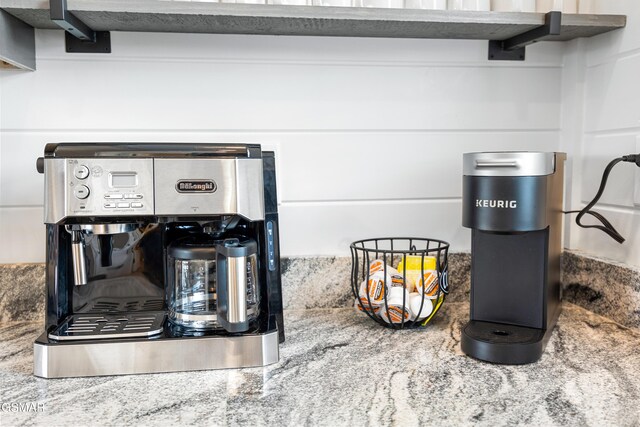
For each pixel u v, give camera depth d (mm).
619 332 989
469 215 876
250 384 780
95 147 790
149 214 793
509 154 830
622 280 1021
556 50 1222
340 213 1191
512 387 764
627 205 1036
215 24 1027
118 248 941
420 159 1206
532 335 888
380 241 1206
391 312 1005
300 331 1017
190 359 830
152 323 883
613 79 1075
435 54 1188
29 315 1095
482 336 882
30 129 1094
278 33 1117
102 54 1102
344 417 678
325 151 1178
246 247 792
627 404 709
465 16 997
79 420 674
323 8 960
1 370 837
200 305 895
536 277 912
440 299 1046
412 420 668
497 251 933
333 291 1169
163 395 746
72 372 808
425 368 835
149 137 1126
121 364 815
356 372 821
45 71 1090
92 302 939
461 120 1211
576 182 1187
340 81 1169
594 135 1142
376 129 1188
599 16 1029
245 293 793
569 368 831
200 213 798
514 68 1216
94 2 910
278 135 1161
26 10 932
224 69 1134
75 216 788
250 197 808
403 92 1188
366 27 1057
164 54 1115
